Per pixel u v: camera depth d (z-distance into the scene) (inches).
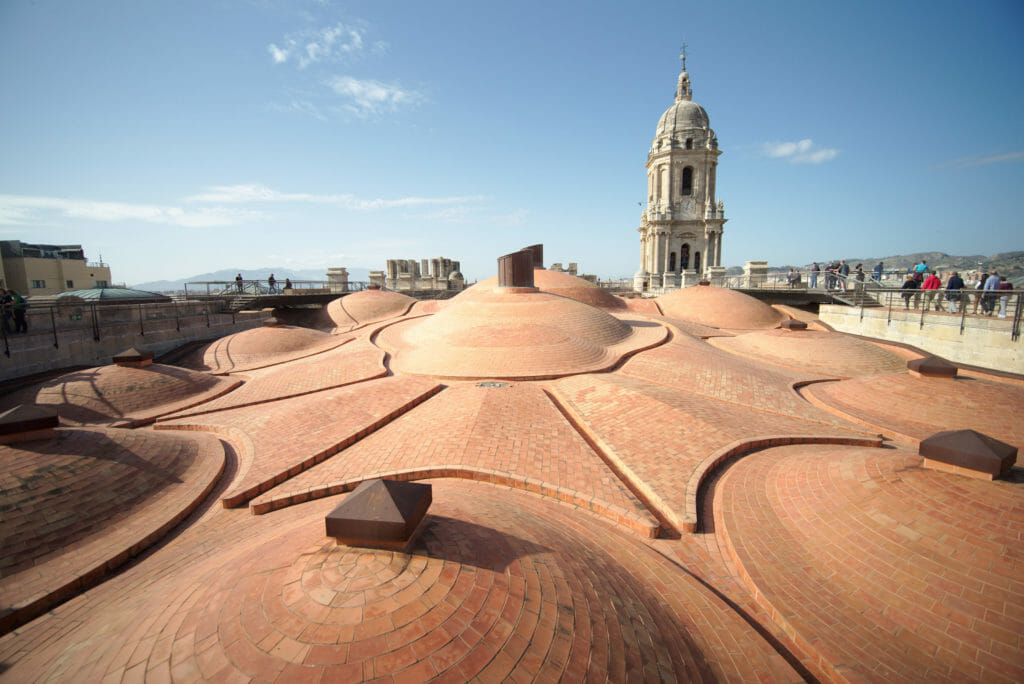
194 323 891.4
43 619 231.3
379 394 497.0
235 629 141.3
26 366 599.8
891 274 1144.2
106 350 716.0
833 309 1048.8
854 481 270.2
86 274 1715.1
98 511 300.5
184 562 269.3
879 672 185.9
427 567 158.2
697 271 1998.0
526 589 166.9
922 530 221.3
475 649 138.8
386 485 169.9
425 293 1649.9
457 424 412.5
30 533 268.1
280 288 1299.2
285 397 553.6
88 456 328.5
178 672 131.0
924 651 188.4
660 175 2020.2
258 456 391.9
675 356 628.4
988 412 416.8
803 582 234.2
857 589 219.8
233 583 164.2
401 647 133.2
